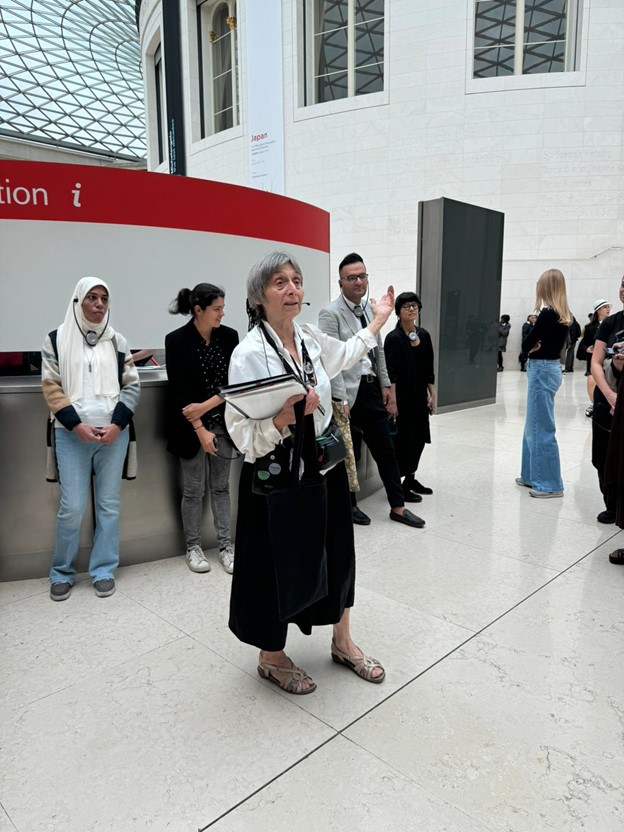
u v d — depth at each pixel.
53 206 4.29
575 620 2.71
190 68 20.31
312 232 6.34
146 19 23.88
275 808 1.64
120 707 2.11
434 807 1.63
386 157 16.75
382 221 17.03
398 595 2.97
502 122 15.74
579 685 2.20
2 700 2.15
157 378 3.62
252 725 2.00
